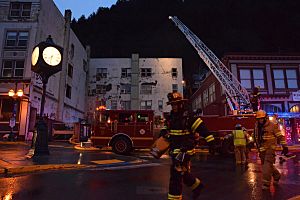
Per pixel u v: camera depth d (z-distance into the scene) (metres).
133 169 8.41
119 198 4.82
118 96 42.53
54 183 5.94
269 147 5.95
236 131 11.10
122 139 13.83
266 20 81.19
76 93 37.12
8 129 23.02
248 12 87.81
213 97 32.75
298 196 5.07
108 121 14.10
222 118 15.43
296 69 27.78
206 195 5.23
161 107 41.62
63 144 19.09
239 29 86.19
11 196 4.77
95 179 6.53
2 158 8.99
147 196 4.98
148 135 13.87
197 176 7.56
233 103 27.12
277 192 5.53
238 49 79.44
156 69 43.19
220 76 28.23
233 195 5.25
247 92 26.08
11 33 26.02
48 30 28.41
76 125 21.77
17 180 6.12
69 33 33.53
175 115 3.67
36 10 26.52
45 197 4.76
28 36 25.77
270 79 27.42
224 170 8.83
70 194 5.02
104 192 5.25
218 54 80.31
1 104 23.55
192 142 3.60
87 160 9.56
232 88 26.42
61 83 31.09
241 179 7.10
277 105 26.86
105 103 41.94
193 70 70.69
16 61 25.39
